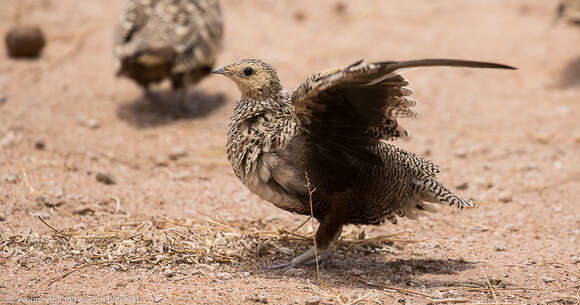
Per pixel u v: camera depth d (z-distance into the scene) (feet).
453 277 28.60
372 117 26.27
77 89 52.95
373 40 65.26
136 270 27.84
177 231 31.24
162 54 44.45
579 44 64.13
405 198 29.14
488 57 61.77
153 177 39.83
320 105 25.52
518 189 39.96
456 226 35.29
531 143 47.26
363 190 27.81
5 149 40.16
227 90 55.26
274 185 27.22
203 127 48.29
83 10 67.21
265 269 28.66
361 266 29.81
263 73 27.99
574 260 30.71
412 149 45.73
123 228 31.58
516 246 32.73
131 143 44.83
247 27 67.21
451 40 65.62
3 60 56.75
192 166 42.06
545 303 26.08
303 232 33.22
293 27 68.33
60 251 29.07
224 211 35.37
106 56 59.67
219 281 27.09
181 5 47.83
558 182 40.78
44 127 45.14
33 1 67.05
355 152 26.86
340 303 25.16
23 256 28.37
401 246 32.60
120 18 47.88
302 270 28.53
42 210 33.32
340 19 70.64
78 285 26.04
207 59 47.80
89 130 46.01
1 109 47.26
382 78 23.81
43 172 37.78
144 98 52.49
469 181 41.11
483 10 73.15
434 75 59.52
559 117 51.19
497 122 50.85
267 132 27.04
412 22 70.13
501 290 27.22
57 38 61.57
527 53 62.69
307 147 26.48
